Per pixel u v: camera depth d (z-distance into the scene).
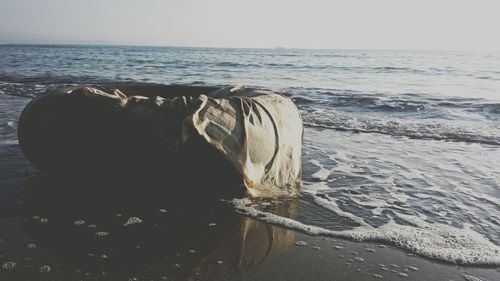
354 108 11.71
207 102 4.20
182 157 3.98
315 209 4.24
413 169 5.86
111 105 4.09
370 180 5.30
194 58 51.88
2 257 3.15
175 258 3.18
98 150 4.15
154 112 4.04
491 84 19.52
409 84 19.45
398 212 4.24
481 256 3.31
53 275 2.90
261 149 4.30
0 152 5.96
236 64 36.84
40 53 66.44
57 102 4.21
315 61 45.31
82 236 3.52
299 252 3.33
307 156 6.50
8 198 4.32
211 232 3.66
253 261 3.17
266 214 4.06
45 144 4.29
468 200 4.64
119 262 3.10
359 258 3.25
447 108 11.51
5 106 10.43
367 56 69.19
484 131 8.62
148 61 41.34
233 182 4.12
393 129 8.82
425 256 3.30
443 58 59.78
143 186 4.29
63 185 4.62
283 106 4.90
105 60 42.22
